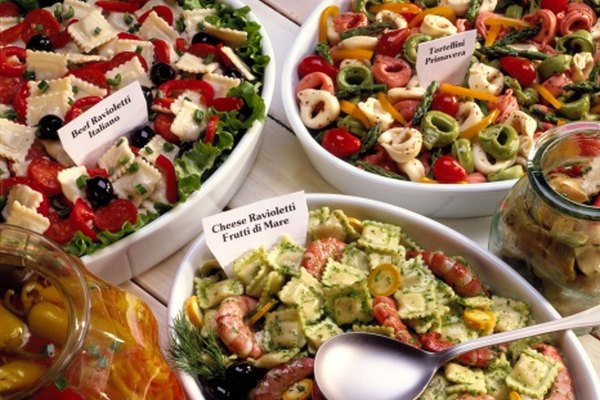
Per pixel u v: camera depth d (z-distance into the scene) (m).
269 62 0.88
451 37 0.88
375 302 0.72
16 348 0.59
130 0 0.93
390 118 0.87
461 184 0.81
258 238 0.77
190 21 0.91
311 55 0.92
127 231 0.77
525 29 0.93
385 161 0.86
